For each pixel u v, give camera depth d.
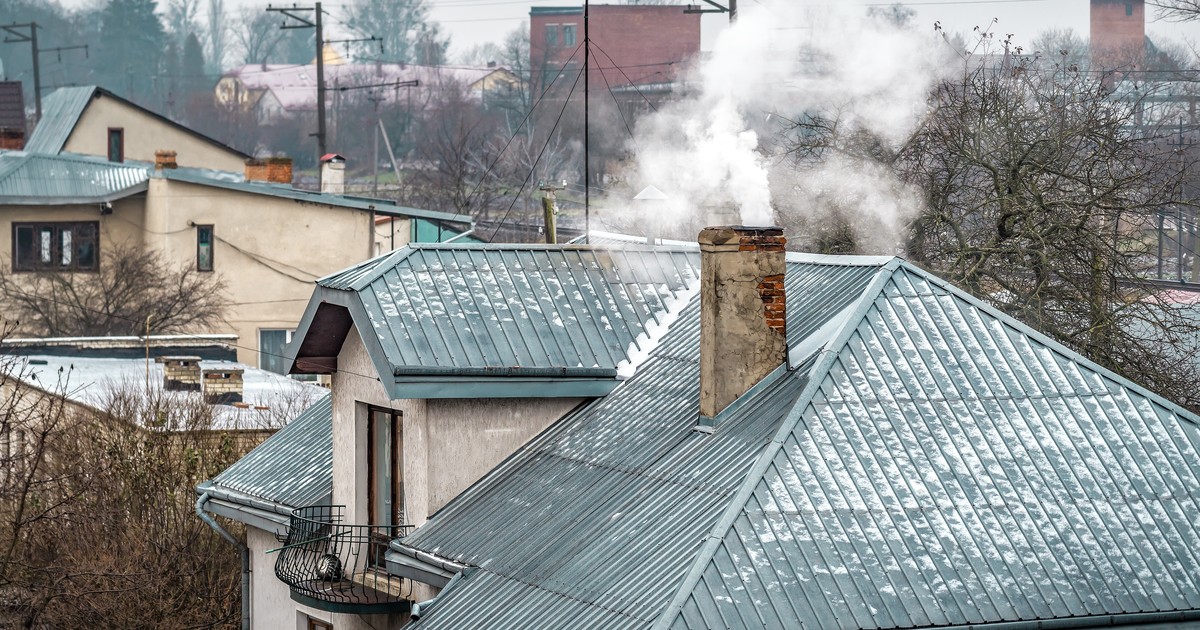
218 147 92.50
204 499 31.70
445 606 20.36
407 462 24.48
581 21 155.00
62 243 75.56
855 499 19.23
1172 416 21.69
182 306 71.81
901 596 18.25
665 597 17.72
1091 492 20.25
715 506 19.22
